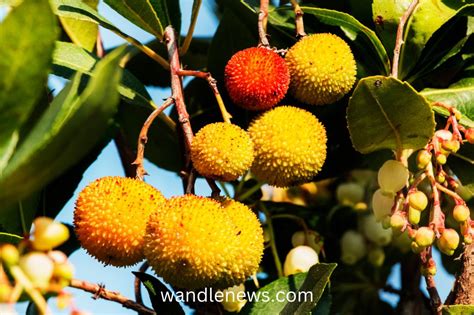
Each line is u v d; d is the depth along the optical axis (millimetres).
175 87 357
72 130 247
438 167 346
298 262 390
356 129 346
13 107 265
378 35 387
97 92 244
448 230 336
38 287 257
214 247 320
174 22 391
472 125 377
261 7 372
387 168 350
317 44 363
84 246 334
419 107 336
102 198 330
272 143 350
